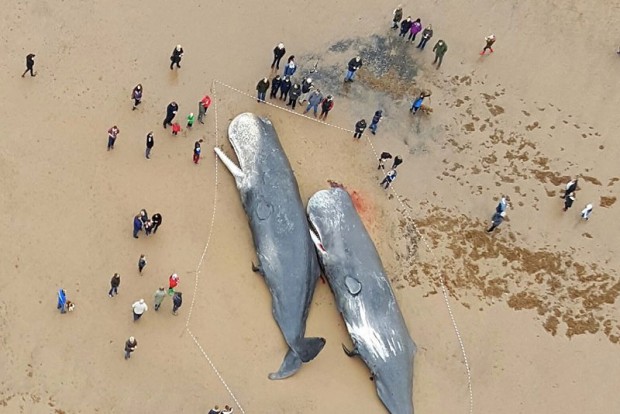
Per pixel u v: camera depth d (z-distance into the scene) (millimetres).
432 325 34531
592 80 43625
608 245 38094
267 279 33469
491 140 40656
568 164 40375
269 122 37875
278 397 31406
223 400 31000
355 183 37938
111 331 31797
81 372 30766
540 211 38656
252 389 31422
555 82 43188
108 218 34531
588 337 35375
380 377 32062
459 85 42312
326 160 38312
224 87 39594
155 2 41844
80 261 33250
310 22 43000
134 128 37375
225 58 40656
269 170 35625
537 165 40125
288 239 33750
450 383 33250
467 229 37562
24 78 37875
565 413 33344
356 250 34406
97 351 31281
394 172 37062
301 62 41562
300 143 38562
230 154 37250
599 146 41219
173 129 37125
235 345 32281
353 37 42938
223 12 42281
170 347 31812
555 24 45406
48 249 33344
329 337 33156
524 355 34469
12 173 35031
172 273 33562
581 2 46469
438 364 33594
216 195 36000
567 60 44156
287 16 42906
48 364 30766
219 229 35094
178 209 35312
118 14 41031
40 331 31391
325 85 41000
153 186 35750
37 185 34906
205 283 33500
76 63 39000
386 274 34812
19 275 32531
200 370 31484
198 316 32688
